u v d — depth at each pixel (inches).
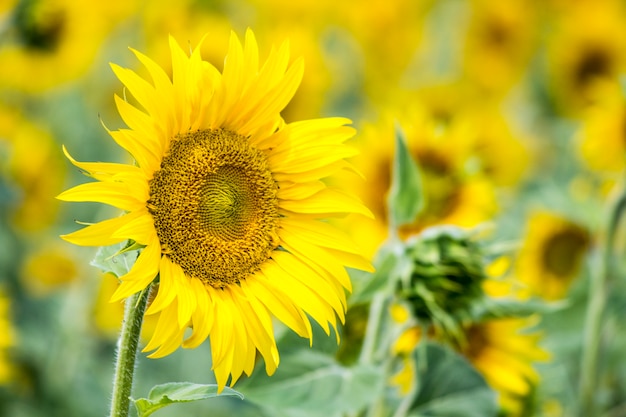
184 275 56.7
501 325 67.8
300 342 62.4
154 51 93.8
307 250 58.2
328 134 58.6
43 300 88.6
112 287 83.9
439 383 64.4
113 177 54.8
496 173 94.8
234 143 57.9
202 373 82.4
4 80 92.5
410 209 63.8
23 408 81.0
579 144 88.6
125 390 55.1
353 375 62.0
